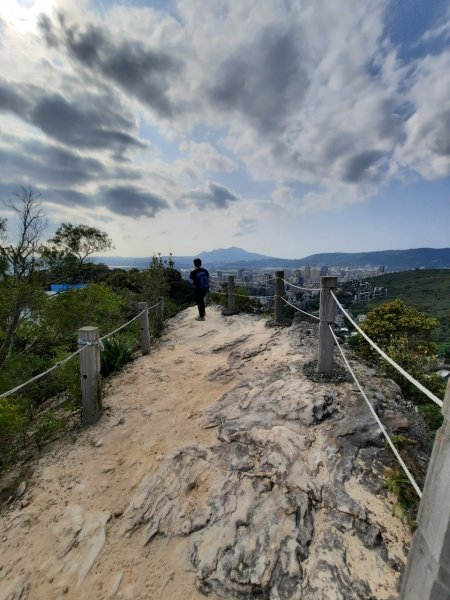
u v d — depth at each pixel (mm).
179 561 2168
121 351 6387
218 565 2064
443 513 1043
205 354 6461
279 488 2504
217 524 2344
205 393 4723
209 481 2766
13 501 2945
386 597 1725
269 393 3957
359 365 4535
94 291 9453
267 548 2084
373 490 2391
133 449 3568
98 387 4262
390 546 1990
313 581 1854
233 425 3494
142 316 6777
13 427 3914
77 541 2443
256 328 7344
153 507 2656
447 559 1026
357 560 1930
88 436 3906
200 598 1927
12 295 7895
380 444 2822
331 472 2572
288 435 3049
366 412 3230
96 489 3000
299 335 6062
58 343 9703
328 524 2164
